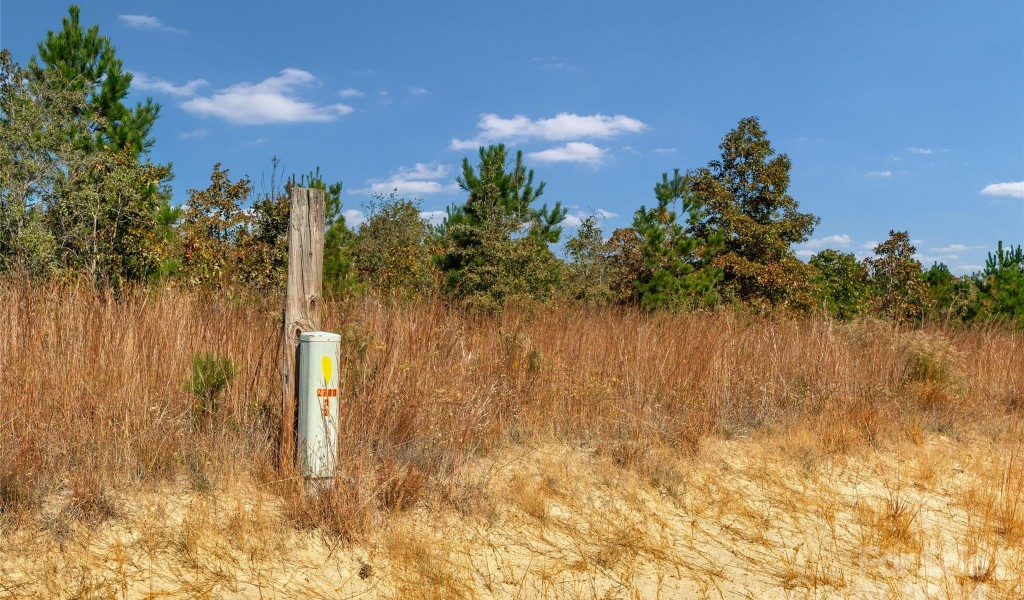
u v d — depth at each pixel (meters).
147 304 6.13
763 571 4.17
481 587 3.73
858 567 4.28
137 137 15.91
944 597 3.94
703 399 6.94
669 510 4.98
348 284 10.41
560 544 4.31
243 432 4.95
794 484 5.66
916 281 18.36
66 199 12.29
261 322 6.58
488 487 4.89
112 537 3.79
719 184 21.14
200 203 13.59
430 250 15.76
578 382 6.75
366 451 4.93
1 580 3.32
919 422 7.44
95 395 4.79
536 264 12.51
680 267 15.93
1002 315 15.53
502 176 14.84
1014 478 5.90
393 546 3.97
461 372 6.25
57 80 14.59
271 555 3.78
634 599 3.72
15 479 4.02
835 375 7.67
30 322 5.21
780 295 19.33
